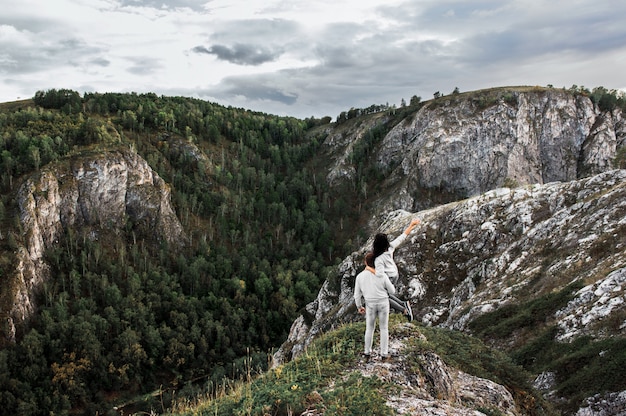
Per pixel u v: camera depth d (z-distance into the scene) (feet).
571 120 599.57
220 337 415.23
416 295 181.27
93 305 414.82
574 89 647.15
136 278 454.81
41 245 438.81
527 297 119.85
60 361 351.67
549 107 608.19
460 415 36.35
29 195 441.27
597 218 129.08
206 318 434.30
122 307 422.00
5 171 470.39
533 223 168.66
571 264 117.50
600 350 76.02
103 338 385.70
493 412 42.42
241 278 517.55
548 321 99.25
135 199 531.91
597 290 94.07
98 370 349.00
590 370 73.31
